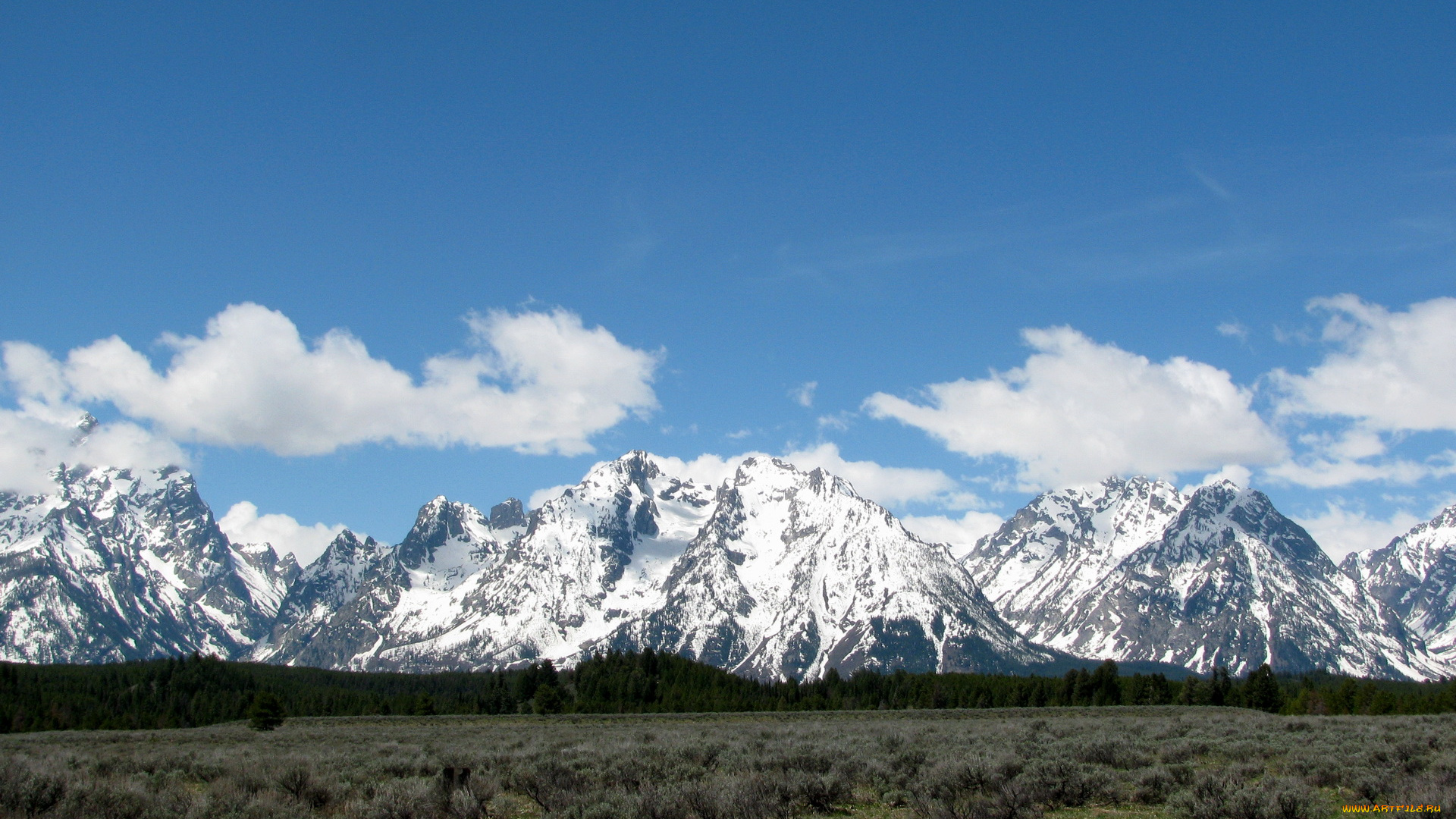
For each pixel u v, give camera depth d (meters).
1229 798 35.41
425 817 37.59
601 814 35.47
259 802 38.03
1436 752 52.41
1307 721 93.69
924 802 39.75
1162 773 42.47
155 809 36.56
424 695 195.88
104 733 128.88
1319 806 34.25
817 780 42.12
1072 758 55.62
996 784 41.12
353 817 38.75
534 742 79.69
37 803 37.16
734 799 37.22
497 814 39.41
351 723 161.38
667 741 74.81
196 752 74.25
